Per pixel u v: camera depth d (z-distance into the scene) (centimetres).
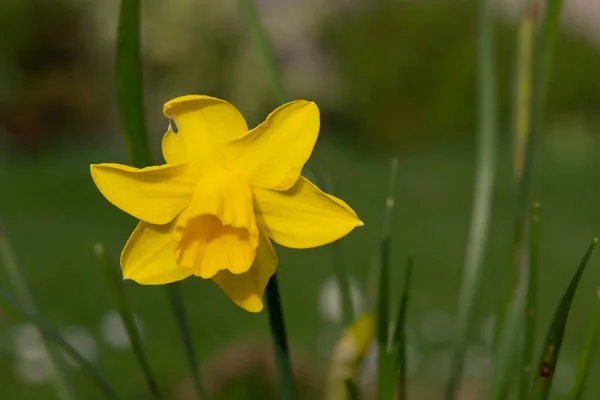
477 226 56
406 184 303
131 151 50
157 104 358
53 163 329
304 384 141
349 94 374
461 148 360
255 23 54
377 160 351
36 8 375
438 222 256
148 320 179
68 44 384
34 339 156
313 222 48
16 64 377
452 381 56
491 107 56
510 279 54
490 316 169
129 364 154
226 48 354
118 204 47
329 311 156
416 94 374
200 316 183
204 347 166
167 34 354
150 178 48
